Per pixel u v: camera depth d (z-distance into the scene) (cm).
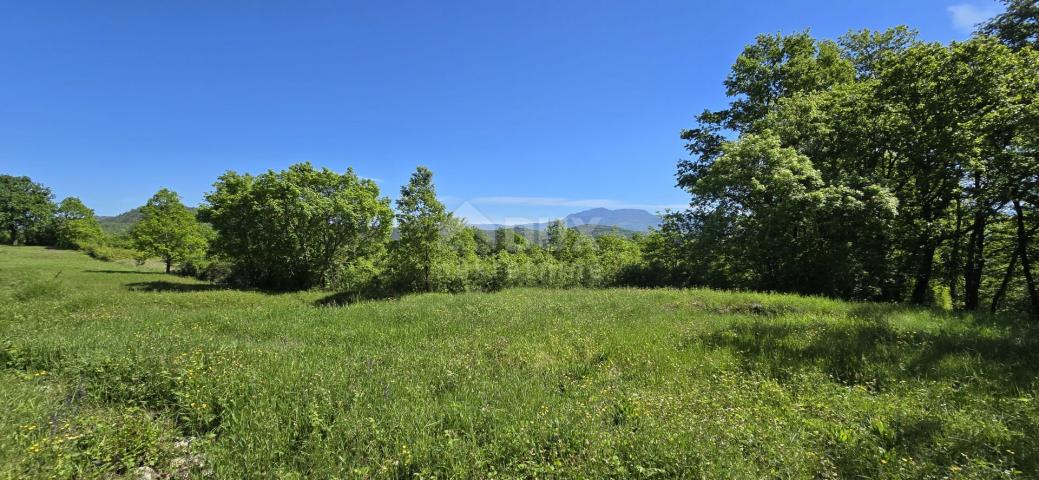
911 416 503
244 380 587
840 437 464
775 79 2402
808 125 1973
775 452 416
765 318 1091
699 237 2028
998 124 1483
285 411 498
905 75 1703
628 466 391
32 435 423
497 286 2242
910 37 2309
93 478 380
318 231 2828
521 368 743
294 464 405
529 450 414
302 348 822
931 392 592
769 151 1844
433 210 2189
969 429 462
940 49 1625
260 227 2764
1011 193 1555
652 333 964
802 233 1852
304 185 2836
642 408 521
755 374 699
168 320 1167
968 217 1842
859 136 1856
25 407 480
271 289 2830
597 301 1466
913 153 1741
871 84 1859
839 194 1658
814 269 1745
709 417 512
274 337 1008
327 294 2305
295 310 1427
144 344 754
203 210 2861
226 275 3091
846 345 799
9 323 1078
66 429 441
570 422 464
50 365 682
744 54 2530
